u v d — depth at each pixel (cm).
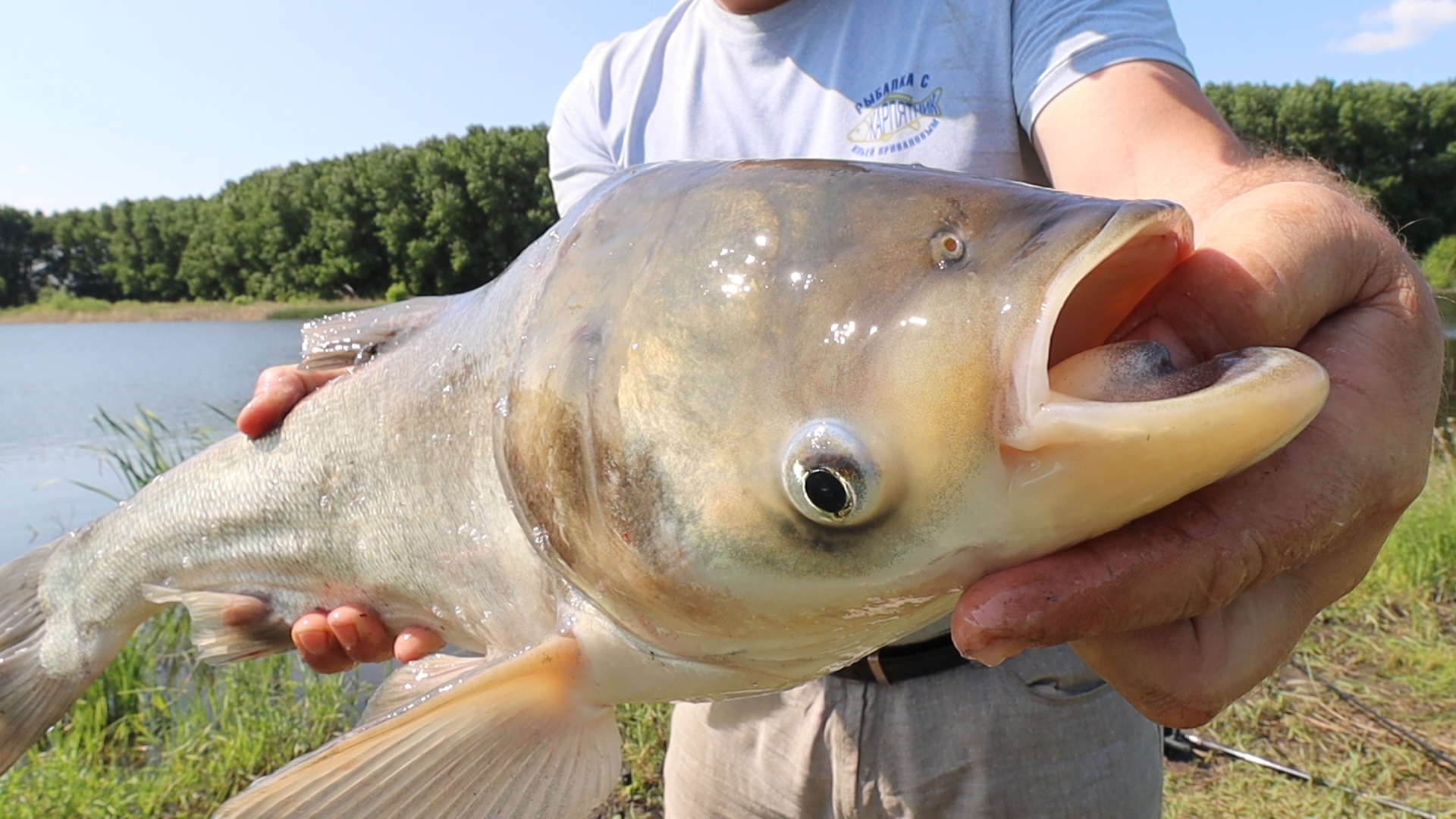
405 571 45
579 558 33
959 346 25
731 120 51
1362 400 24
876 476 26
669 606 31
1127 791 50
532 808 38
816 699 51
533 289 36
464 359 40
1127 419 22
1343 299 25
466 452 40
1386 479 24
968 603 24
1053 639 24
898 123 46
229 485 53
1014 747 49
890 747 50
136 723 101
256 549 52
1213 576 23
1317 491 23
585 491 32
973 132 44
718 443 28
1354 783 90
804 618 29
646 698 36
